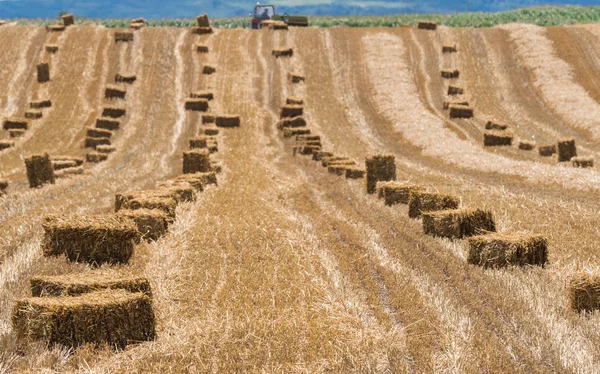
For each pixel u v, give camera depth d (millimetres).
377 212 68875
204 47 194250
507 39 199875
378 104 165000
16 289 41625
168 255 50219
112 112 156250
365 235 57000
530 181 87750
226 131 147000
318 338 34781
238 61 190250
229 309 39188
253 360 32438
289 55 194250
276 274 45719
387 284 43250
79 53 190750
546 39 195375
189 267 47625
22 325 34625
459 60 189875
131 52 192875
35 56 190000
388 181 79562
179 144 135125
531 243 47062
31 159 91062
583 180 81875
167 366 32000
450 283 43688
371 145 132250
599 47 189875
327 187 87375
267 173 100438
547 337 34562
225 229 58969
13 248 52875
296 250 52031
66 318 34094
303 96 171625
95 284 37625
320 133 143750
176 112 160250
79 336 34250
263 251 51688
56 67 183875
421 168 103375
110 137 139250
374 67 186500
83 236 48000
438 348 33594
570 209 66375
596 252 50844
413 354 32875
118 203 65562
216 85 176875
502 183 87188
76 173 102500
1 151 129750
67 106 163625
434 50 195875
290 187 85938
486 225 56844
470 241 47844
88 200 76562
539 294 41250
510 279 44219
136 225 50594
